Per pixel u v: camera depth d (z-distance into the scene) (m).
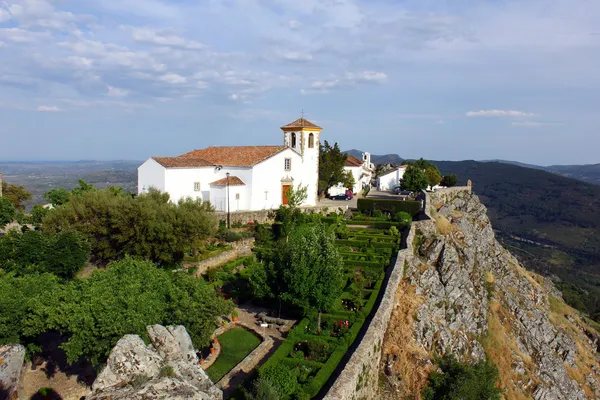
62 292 24.75
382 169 123.06
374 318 31.50
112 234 39.47
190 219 40.41
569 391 50.97
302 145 65.00
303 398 21.78
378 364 30.14
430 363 33.38
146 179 55.81
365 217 63.75
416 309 38.31
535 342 54.06
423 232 56.34
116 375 18.00
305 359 26.59
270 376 22.34
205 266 44.09
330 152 82.44
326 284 30.89
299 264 31.00
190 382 19.20
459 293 48.66
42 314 23.55
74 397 24.55
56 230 38.22
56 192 58.47
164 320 24.81
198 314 25.08
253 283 33.69
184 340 21.88
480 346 45.50
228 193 55.12
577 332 66.88
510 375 45.84
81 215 38.69
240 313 35.12
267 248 48.56
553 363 52.66
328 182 80.81
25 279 26.80
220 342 29.77
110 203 39.22
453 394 30.91
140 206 39.09
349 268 43.31
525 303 60.97
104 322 21.88
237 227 54.25
